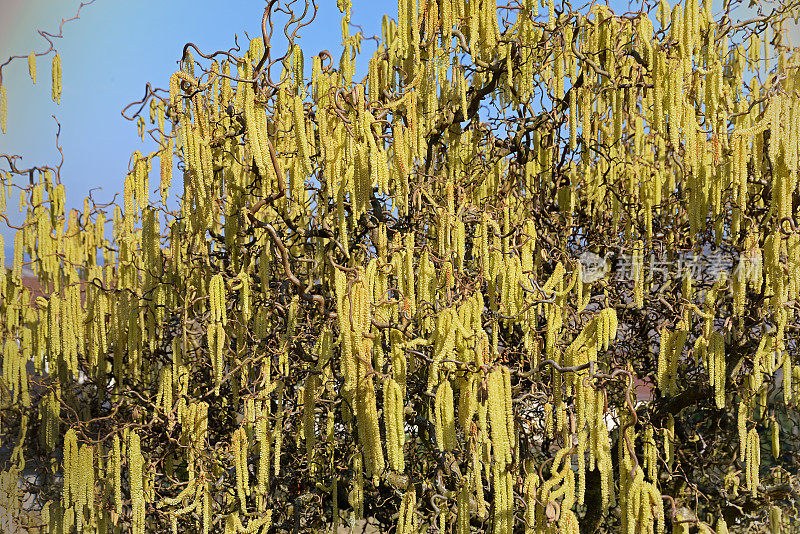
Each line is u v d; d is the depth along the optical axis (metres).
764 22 3.79
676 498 4.50
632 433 3.04
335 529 3.55
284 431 3.83
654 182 3.81
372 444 2.41
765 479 4.96
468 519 2.85
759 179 3.51
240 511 3.55
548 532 2.55
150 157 2.89
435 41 3.39
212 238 3.55
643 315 4.21
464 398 2.46
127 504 3.62
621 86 3.46
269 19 2.63
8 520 4.37
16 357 3.96
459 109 3.87
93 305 3.78
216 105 2.90
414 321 3.03
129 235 3.04
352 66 3.19
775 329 3.26
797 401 4.11
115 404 3.99
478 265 3.56
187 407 3.27
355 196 2.61
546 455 4.23
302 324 3.61
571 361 2.72
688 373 4.54
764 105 3.26
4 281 4.00
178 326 3.47
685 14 3.13
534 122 4.03
